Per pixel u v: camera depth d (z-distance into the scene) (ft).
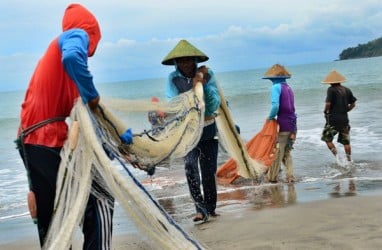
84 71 10.13
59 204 10.18
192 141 14.35
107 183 10.25
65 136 10.75
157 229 10.51
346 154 36.17
